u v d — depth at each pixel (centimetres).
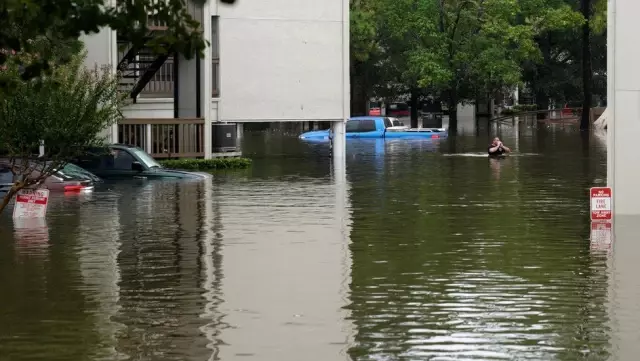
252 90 4578
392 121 7081
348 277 1680
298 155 5081
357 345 1266
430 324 1366
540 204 2722
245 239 2092
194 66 4409
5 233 2192
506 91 9206
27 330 1345
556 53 9644
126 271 1744
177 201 2823
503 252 1920
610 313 1420
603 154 4869
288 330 1338
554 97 9644
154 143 4269
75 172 3197
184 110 4462
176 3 955
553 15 7962
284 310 1446
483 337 1300
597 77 9850
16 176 2531
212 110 4522
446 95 8512
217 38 4525
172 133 4294
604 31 8731
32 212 2459
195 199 2880
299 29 4625
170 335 1316
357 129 6931
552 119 9088
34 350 1252
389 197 2927
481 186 3269
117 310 1454
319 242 2050
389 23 7900
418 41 8019
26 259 1864
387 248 1970
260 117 4591
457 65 7988
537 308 1452
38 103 2297
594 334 1311
